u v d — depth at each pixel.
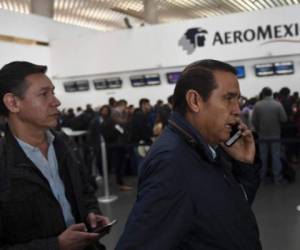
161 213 0.96
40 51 12.66
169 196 0.98
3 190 1.21
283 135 7.00
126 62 11.83
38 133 1.32
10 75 1.28
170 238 0.96
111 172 7.55
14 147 1.27
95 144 6.57
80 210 1.37
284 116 5.91
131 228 0.97
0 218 1.20
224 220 1.03
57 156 1.38
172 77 11.45
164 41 11.23
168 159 1.01
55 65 12.94
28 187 1.23
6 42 11.49
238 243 1.05
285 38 9.88
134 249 0.94
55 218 1.26
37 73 1.31
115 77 12.23
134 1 14.91
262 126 5.97
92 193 1.56
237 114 1.11
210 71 1.09
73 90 12.91
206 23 10.66
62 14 16.09
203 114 1.10
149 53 11.48
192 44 10.88
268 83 10.45
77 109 11.85
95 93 12.68
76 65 12.60
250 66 10.47
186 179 1.01
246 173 1.30
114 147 6.24
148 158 1.06
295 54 9.90
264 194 5.40
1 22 11.36
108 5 15.23
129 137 6.75
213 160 1.08
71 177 1.37
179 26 11.02
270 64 10.27
